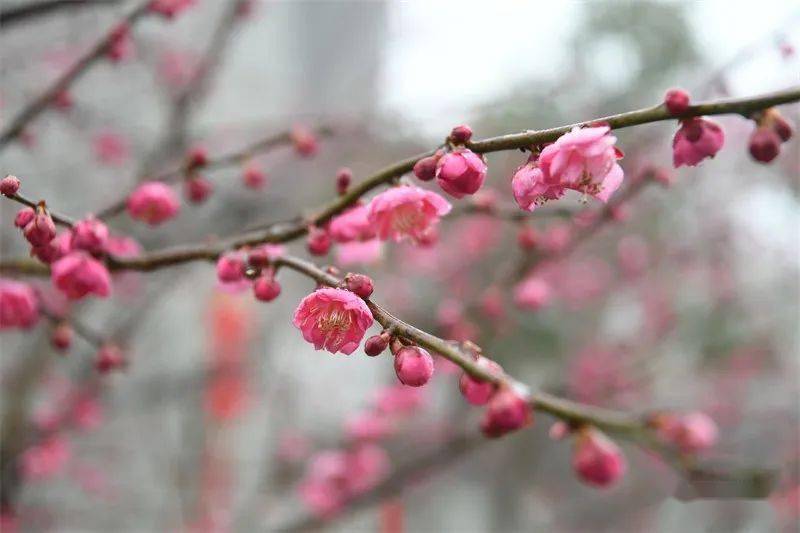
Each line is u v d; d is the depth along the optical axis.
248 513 5.35
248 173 2.51
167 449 5.55
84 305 4.08
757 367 6.66
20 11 2.49
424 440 5.08
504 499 7.50
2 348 4.31
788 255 6.85
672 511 7.79
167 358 5.81
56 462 3.75
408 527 7.00
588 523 7.70
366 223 1.68
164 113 4.96
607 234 5.89
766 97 1.29
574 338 6.23
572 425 1.81
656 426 2.33
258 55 7.17
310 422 6.54
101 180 4.86
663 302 6.35
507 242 5.96
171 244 4.47
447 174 1.31
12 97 4.04
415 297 6.03
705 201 6.25
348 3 8.31
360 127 4.61
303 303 1.25
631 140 3.96
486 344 3.68
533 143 1.32
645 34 5.27
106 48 2.57
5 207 3.88
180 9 2.70
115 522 5.16
